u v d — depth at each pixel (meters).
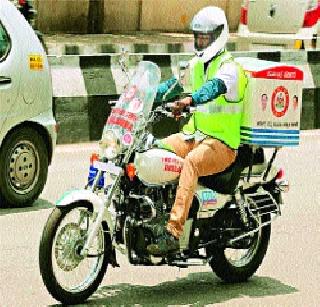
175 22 49.81
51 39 41.84
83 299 11.99
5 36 17.11
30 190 17.48
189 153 12.13
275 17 31.56
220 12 12.30
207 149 12.14
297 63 28.08
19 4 23.59
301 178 21.02
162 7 49.09
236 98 12.30
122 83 24.92
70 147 23.77
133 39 44.53
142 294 12.63
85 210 11.80
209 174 12.27
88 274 12.11
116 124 11.80
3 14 17.20
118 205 12.01
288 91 12.78
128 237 11.91
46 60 17.81
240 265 13.28
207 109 12.31
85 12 45.81
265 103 12.60
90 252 12.12
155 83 11.80
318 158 23.55
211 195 12.46
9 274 13.40
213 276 13.66
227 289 13.02
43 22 44.44
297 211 17.84
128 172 11.71
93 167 11.98
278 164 22.59
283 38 31.45
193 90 12.61
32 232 15.73
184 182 11.95
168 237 12.08
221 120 12.28
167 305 12.18
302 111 28.05
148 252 12.00
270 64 12.88
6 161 17.03
